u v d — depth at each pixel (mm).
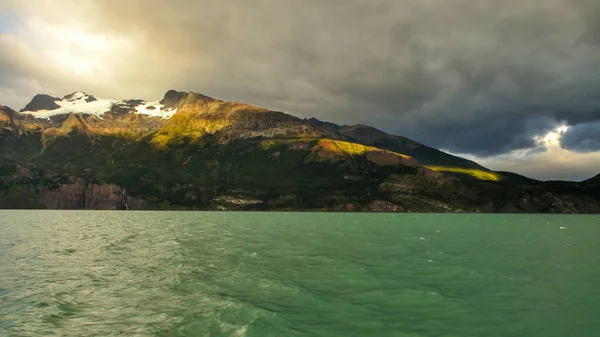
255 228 105062
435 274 36656
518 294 28938
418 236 81375
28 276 35938
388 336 20172
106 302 26797
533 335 20344
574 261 45438
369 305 25891
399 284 32188
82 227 107375
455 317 23375
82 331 21250
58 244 62531
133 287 31297
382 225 126812
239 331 20859
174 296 28281
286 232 90562
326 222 145125
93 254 50500
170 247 58438
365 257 48000
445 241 70188
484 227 119250
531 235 86812
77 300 27406
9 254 50562
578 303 26438
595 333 20609
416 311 24578
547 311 24547
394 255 50031
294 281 33344
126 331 21109
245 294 28875
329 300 27156
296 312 24219
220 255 49469
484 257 48531
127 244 62625
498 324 22062
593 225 138750
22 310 25094
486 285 31922
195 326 21734
